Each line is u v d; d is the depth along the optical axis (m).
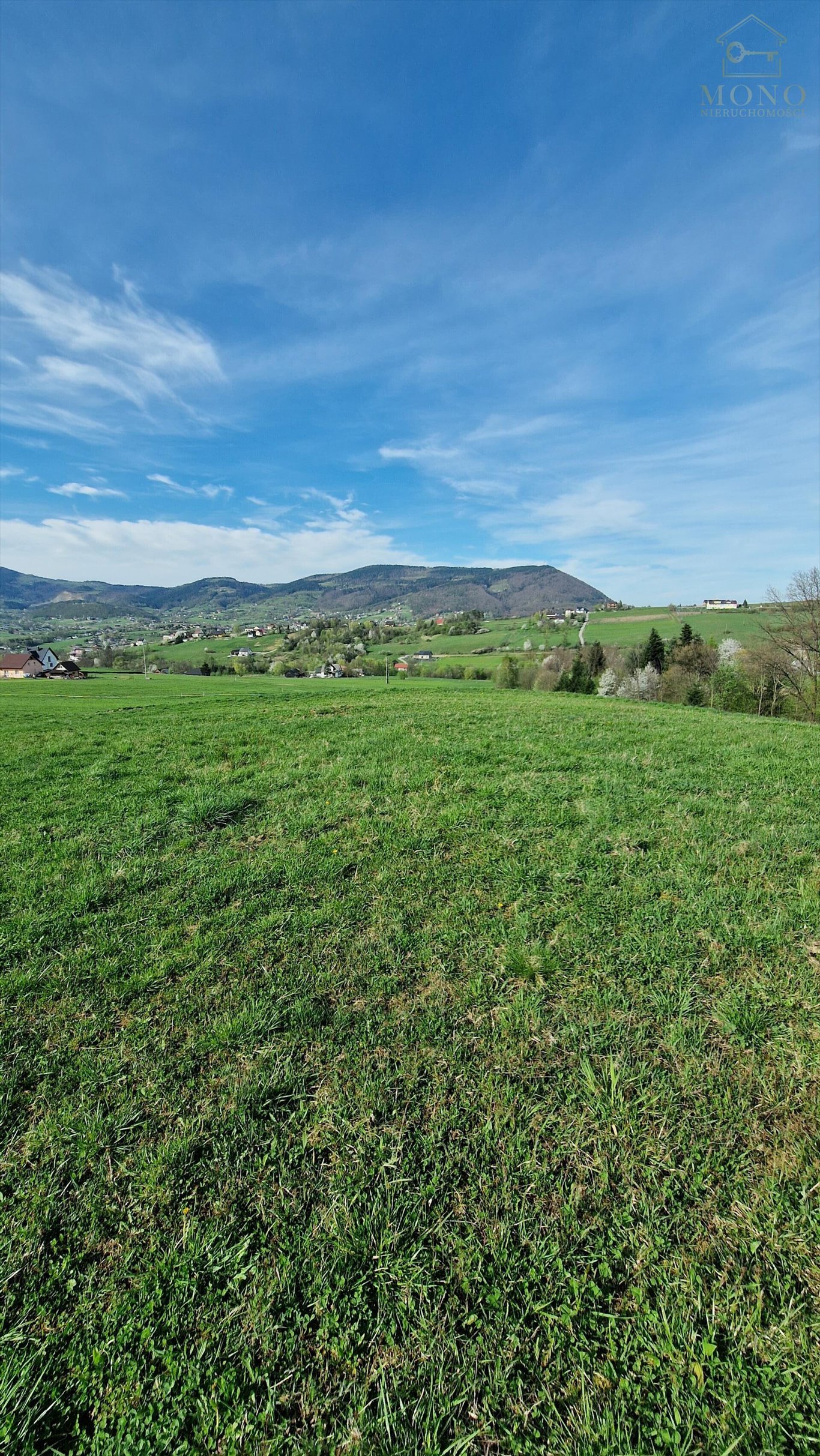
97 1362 2.40
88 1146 3.33
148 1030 4.23
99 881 6.41
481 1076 3.75
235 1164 3.22
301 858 6.89
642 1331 2.45
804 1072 3.66
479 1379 2.34
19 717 26.64
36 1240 2.86
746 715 22.06
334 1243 2.81
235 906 5.85
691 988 4.45
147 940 5.32
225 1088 3.72
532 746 12.34
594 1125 3.37
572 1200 2.98
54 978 4.80
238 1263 2.74
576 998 4.43
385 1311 2.55
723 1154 3.16
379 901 5.89
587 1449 2.13
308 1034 4.16
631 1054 3.88
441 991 4.58
